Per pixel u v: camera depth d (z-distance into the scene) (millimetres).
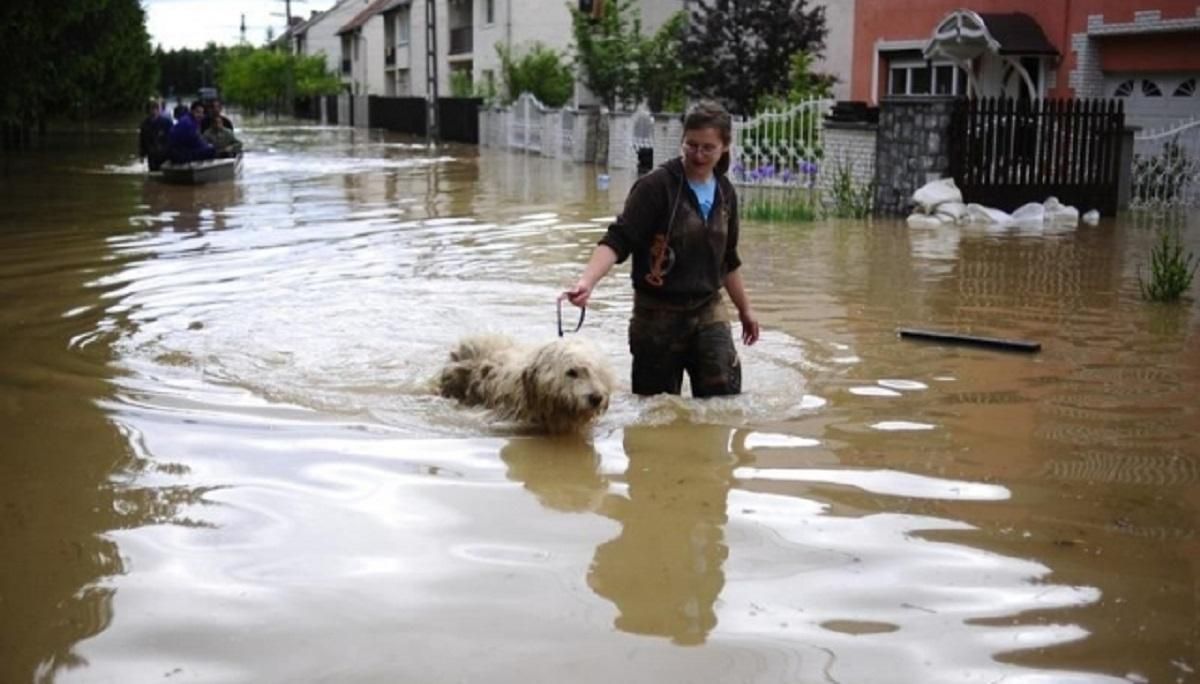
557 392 5586
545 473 5152
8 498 4820
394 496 4844
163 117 25734
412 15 61281
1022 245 13094
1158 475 5062
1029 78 20766
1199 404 6211
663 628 3623
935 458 5324
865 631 3600
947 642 3521
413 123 52031
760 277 10695
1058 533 4395
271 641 3541
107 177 24281
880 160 16906
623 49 31109
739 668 3363
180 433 5727
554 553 4227
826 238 13820
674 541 4344
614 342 7840
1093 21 19859
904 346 7684
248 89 90438
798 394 6445
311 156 33125
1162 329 8250
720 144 6043
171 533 4430
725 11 28594
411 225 15047
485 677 3312
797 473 5129
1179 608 3742
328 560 4168
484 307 9070
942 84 23328
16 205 18031
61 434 5711
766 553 4223
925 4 23422
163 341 7824
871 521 4535
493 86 43094
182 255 12141
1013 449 5445
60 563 4148
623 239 6059
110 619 3701
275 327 8273
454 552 4242
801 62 26672
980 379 6781
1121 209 16812
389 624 3652
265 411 6133
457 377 6418
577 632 3594
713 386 6312
